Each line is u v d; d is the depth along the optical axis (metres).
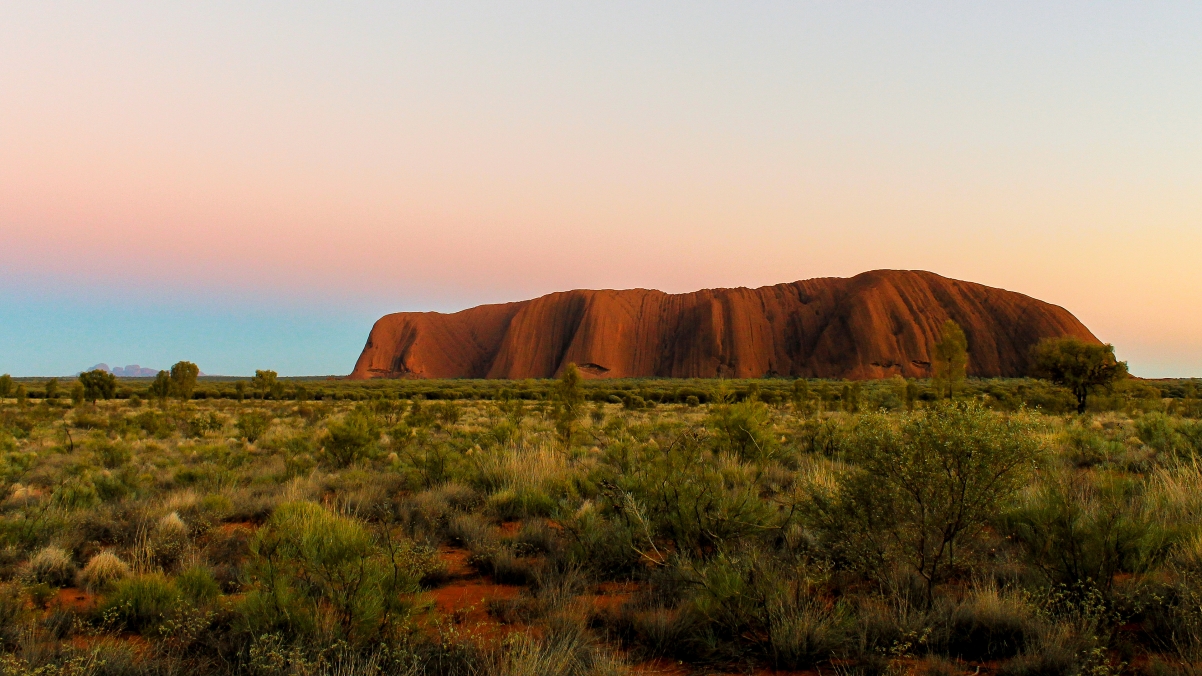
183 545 7.95
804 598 5.20
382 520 9.02
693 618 5.09
